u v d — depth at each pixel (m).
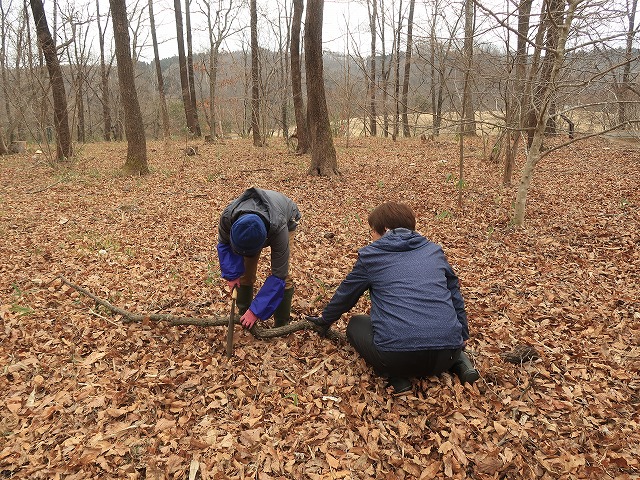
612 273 4.46
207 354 3.25
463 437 2.43
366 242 5.77
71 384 2.92
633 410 2.61
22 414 2.66
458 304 2.80
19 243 5.80
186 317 3.57
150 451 2.39
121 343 3.37
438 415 2.61
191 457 2.36
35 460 2.32
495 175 9.44
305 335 3.46
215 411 2.71
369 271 2.81
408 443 2.44
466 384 2.80
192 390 2.88
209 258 5.26
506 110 7.87
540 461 2.28
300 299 4.08
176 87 42.44
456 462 2.28
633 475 2.17
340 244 5.73
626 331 3.42
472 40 6.70
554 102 5.81
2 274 4.73
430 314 2.58
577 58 5.27
